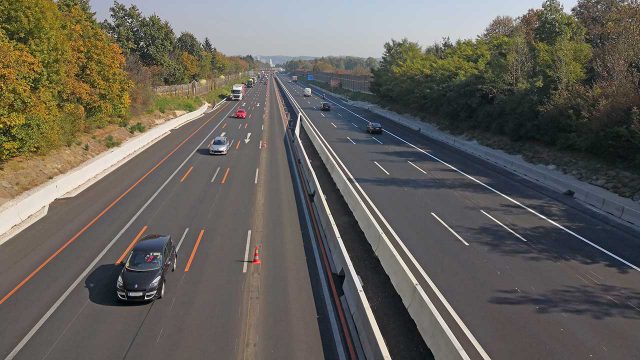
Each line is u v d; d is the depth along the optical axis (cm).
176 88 8150
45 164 3050
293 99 10231
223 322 1469
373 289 1672
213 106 8144
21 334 1391
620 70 3431
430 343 1296
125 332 1405
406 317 1484
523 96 4188
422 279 1758
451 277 1780
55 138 3212
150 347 1332
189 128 5588
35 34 3256
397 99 7619
